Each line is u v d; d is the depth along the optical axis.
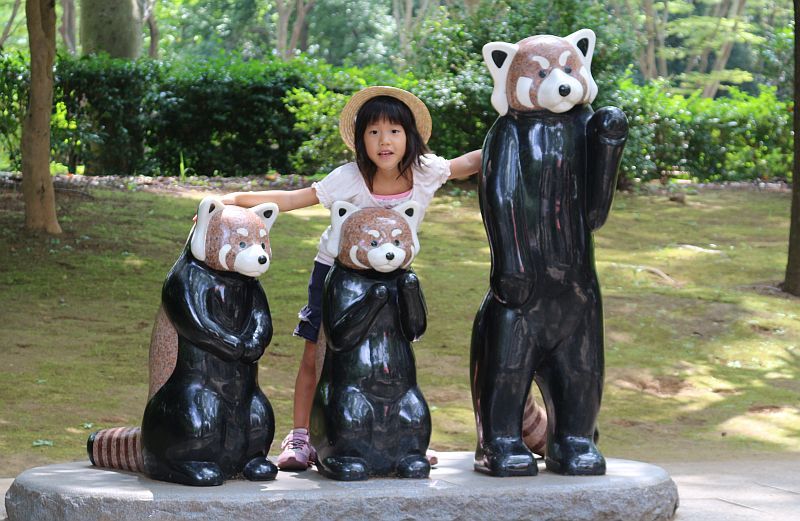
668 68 39.41
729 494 5.45
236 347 4.60
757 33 36.59
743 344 10.59
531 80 4.88
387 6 41.19
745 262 13.70
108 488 4.42
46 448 7.14
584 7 17.39
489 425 4.92
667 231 15.38
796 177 12.30
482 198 4.93
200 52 38.69
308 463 5.14
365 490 4.37
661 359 10.12
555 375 4.96
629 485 4.60
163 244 13.35
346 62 27.31
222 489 4.39
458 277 12.40
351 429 4.64
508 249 4.83
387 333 4.77
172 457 4.56
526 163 4.86
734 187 19.12
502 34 17.36
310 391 5.25
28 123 13.12
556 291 4.89
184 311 4.59
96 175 18.28
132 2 21.17
